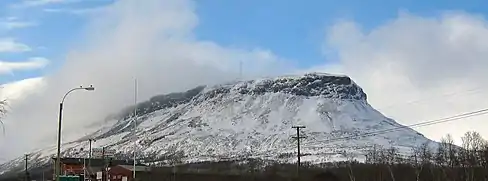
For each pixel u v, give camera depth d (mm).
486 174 85562
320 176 55750
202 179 135625
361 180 93188
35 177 193500
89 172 132875
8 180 172250
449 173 90625
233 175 133625
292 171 115688
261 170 140625
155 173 143875
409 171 98625
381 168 96125
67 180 82500
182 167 170250
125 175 142750
